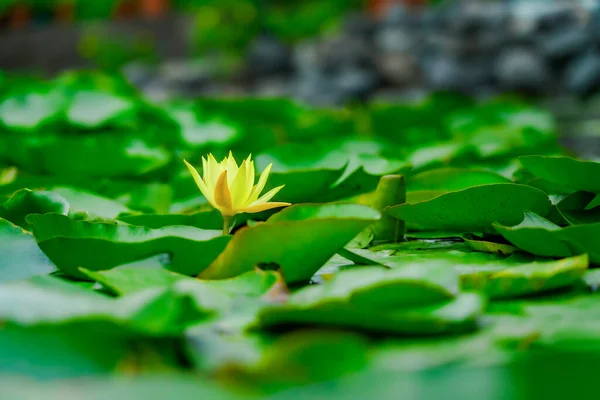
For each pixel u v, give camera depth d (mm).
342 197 2562
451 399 1960
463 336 2066
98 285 2217
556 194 2480
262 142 3523
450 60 9453
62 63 14359
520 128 3848
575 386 1976
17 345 2016
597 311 2141
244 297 2137
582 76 8727
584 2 9227
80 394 1956
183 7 16062
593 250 2250
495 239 2406
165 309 2080
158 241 2230
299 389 1966
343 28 10734
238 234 2199
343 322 2061
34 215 2285
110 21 14461
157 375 1991
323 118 4402
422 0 12297
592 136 7145
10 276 2260
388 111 5047
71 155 2752
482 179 2574
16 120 3049
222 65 11656
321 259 2232
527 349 2059
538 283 2174
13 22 17047
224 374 1970
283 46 11562
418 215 2398
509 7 9531
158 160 2770
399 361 2010
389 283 2090
